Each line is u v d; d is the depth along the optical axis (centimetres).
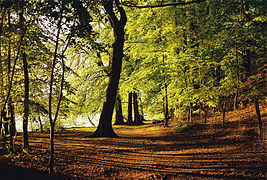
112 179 526
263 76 717
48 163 633
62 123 1098
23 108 729
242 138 802
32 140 1009
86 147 888
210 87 904
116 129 2016
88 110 2327
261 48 817
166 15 1409
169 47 1421
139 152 828
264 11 889
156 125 1992
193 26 1428
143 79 1594
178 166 604
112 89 1298
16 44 636
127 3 973
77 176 537
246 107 1273
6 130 1073
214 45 869
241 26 771
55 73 662
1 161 612
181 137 1121
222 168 537
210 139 933
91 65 2283
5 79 718
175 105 1535
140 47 1658
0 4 519
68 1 460
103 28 1970
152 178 514
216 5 1129
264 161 532
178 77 1161
